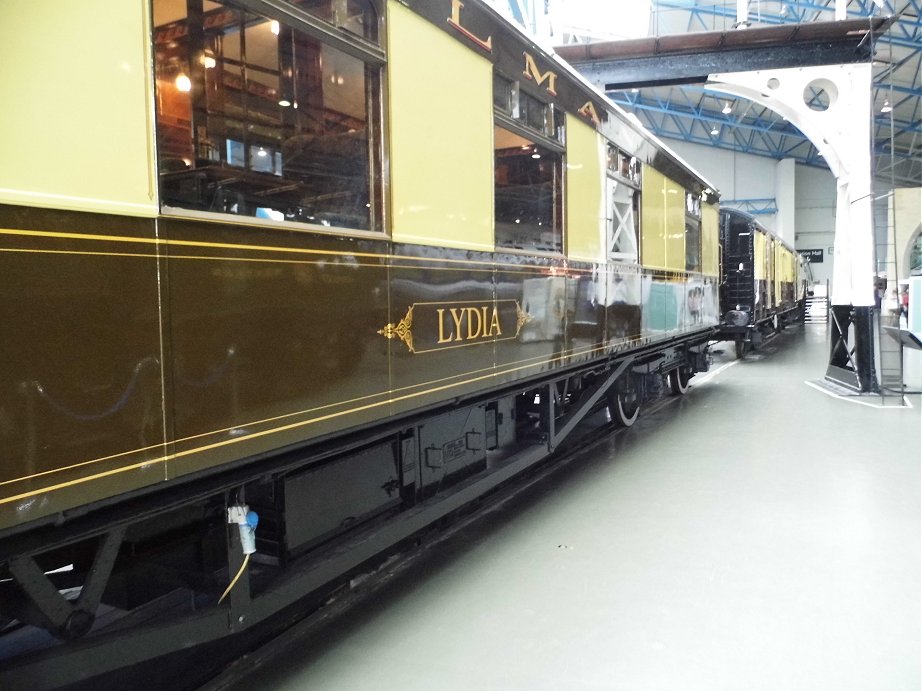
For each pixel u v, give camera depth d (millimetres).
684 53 9305
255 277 2246
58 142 1657
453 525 4445
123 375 1818
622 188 5945
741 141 33750
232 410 2160
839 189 9883
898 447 6301
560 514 4605
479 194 3652
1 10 1539
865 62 8945
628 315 6117
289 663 2795
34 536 1737
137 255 1854
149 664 2768
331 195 2736
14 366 1573
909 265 13789
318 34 2533
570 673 2670
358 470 3045
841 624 3021
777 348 17453
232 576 2252
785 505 4660
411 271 3086
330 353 2590
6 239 1553
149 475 1897
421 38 3133
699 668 2688
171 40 2139
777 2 18734
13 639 2336
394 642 2941
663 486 5191
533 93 4230
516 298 4059
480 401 3883
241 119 2398
